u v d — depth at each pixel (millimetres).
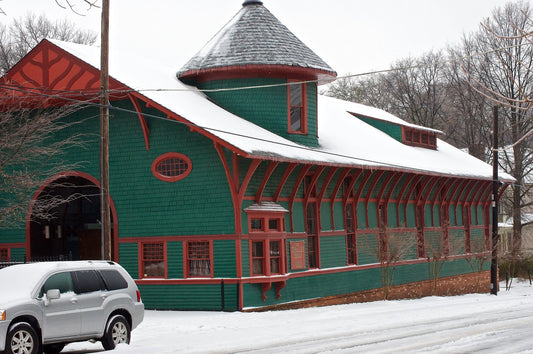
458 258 42656
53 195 32125
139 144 27734
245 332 19609
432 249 38625
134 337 18906
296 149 28062
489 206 46969
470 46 54062
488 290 47062
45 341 15164
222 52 29922
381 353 15188
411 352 15320
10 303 14664
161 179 27203
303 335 18750
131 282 17625
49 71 27719
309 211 30203
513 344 16609
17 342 14516
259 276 26188
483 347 16109
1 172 26344
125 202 27906
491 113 58844
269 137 27844
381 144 38344
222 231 25906
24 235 30125
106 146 21344
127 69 28891
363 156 32844
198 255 26578
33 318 15000
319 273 29969
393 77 71188
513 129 55062
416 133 44688
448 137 63281
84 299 16094
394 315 24500
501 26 45375
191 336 18906
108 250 21141
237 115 29859
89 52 28781
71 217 32906
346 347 16312
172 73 32062
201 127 23766
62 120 29062
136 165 27750
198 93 30266
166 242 26984
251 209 25906
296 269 28547
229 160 25719
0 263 25000
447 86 63625
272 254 27203
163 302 26766
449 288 41625
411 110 66812
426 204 39531
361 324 21500
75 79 27312
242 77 29859
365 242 33562
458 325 21094
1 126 26188
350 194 32844
